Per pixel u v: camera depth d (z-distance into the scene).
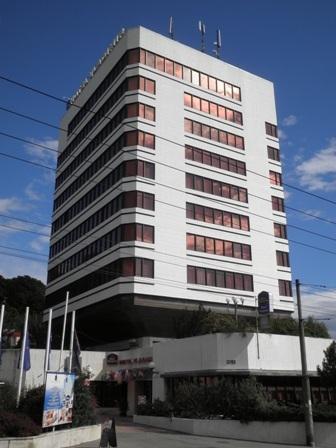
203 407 29.72
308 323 41.31
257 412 27.12
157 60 56.31
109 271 50.72
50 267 67.62
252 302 53.78
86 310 55.47
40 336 61.19
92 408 25.50
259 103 63.34
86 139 62.69
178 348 36.19
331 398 35.03
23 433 18.89
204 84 59.12
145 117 53.31
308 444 24.94
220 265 53.09
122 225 49.72
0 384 25.52
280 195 61.34
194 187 54.09
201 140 56.34
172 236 50.88
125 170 51.41
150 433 28.34
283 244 59.47
